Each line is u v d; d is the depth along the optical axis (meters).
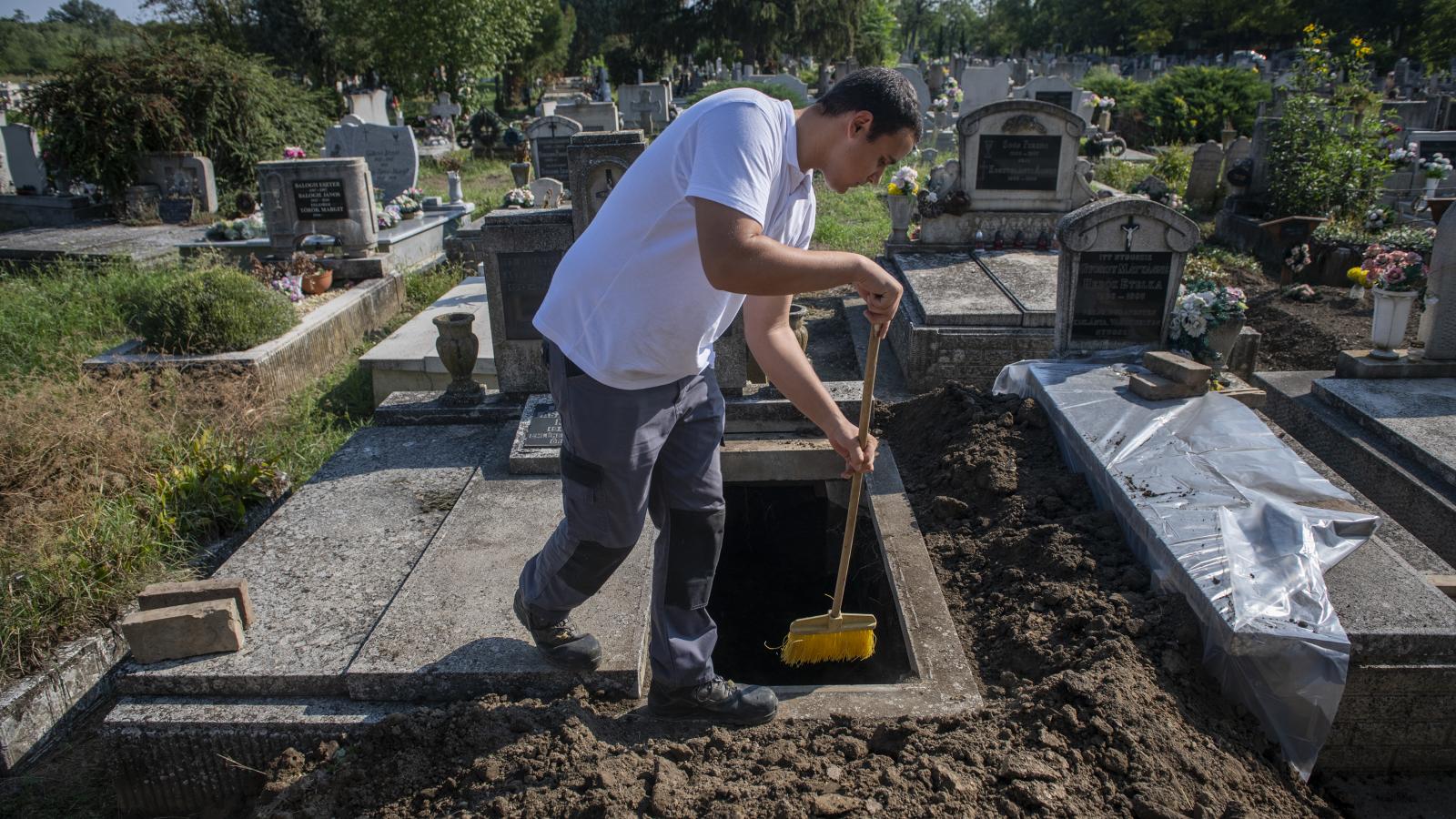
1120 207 4.89
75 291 8.11
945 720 2.62
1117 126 20.98
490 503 3.86
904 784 2.32
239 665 2.85
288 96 15.57
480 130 21.33
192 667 2.84
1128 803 2.27
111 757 2.76
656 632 2.57
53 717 3.35
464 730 2.54
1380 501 4.74
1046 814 2.21
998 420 4.27
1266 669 2.66
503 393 4.95
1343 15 36.50
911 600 3.29
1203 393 4.23
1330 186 10.20
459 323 4.75
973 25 75.38
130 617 2.85
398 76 23.47
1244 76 20.78
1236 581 2.84
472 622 3.01
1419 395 5.31
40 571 3.69
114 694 3.58
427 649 2.87
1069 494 3.72
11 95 20.53
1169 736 2.46
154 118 13.23
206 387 5.91
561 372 2.26
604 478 2.30
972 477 3.96
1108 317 5.12
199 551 4.24
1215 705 2.72
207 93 13.93
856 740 2.53
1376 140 10.86
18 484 4.33
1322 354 7.04
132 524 4.09
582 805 2.25
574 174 4.55
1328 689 2.62
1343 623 2.75
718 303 2.15
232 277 6.74
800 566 4.74
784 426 4.64
